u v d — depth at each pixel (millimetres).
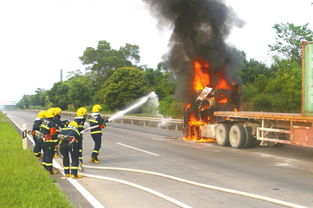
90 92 61250
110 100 43844
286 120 11680
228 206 5773
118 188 7086
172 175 8406
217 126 14914
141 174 8594
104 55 67312
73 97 61062
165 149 13453
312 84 10422
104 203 6004
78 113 9125
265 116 12453
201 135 16172
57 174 8555
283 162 10375
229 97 16000
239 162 10359
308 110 10578
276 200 5988
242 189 6980
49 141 8516
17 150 11867
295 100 23359
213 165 9828
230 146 14438
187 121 17016
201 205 5836
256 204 5883
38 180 7191
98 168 9438
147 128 25938
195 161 10555
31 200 5648
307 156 11641
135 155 11859
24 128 12219
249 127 13617
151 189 6891
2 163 9000
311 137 10664
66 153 8156
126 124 31859
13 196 5867
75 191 6781
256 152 12680
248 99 26344
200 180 7832
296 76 23859
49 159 8523
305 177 8156
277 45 31078
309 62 10516
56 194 6062
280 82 24984
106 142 15984
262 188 7066
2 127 23719
